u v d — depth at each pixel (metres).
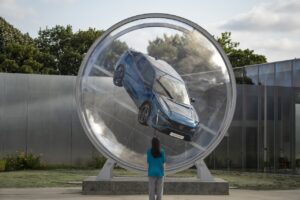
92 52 16.80
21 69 50.84
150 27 16.98
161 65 16.95
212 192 16.03
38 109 27.59
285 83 29.30
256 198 15.42
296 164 27.89
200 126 16.77
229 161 29.78
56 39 59.91
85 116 16.62
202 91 17.08
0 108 26.94
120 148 16.61
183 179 16.44
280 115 28.81
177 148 16.73
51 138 27.78
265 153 29.17
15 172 24.77
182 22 16.98
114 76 16.80
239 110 29.78
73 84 28.25
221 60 17.06
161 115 16.64
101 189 15.74
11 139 27.06
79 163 28.16
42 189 17.19
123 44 16.95
